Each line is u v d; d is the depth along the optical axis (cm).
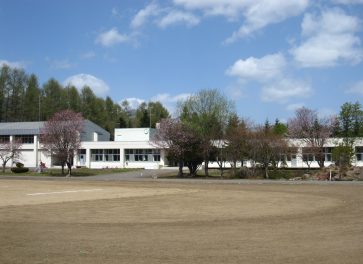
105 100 14638
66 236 1384
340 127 7581
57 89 12612
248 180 5022
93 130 9719
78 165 8812
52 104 12225
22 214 1961
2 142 8588
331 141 6888
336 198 2741
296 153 6669
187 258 1063
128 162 8625
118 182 4738
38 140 8981
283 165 6850
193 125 6272
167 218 1830
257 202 2491
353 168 5381
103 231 1489
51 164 8881
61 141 6800
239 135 5928
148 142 7919
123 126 13338
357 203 2430
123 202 2491
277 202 2492
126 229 1534
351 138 6625
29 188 3697
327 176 5238
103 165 8769
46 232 1463
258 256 1086
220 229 1534
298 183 4359
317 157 6812
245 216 1894
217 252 1135
